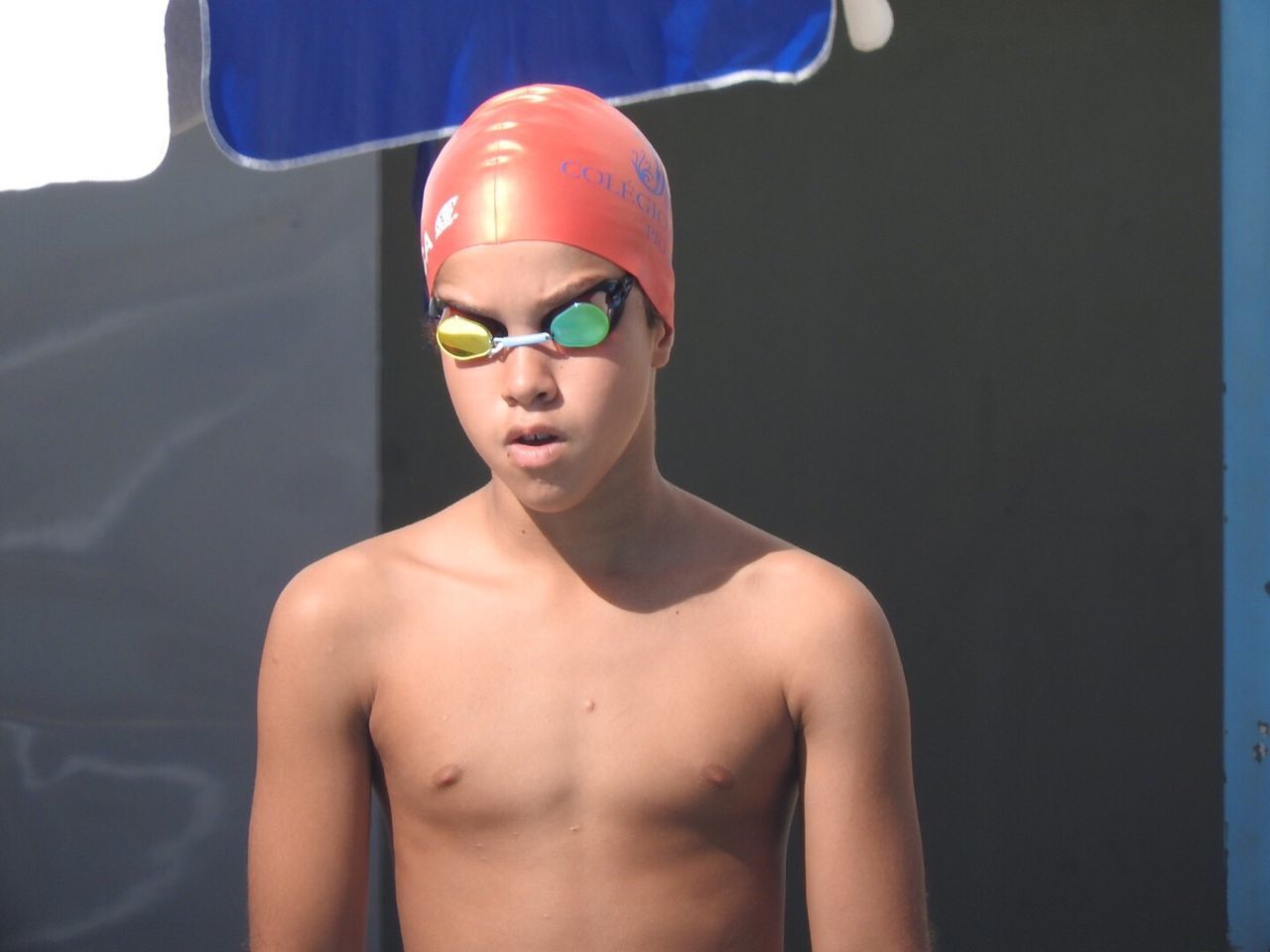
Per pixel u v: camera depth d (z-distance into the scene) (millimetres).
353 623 5648
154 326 12812
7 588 13031
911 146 11750
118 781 13000
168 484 12875
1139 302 11508
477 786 5445
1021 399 11719
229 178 12633
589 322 5023
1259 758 11539
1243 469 11445
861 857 5473
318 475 12680
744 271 12047
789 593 5598
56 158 7566
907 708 5723
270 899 5668
